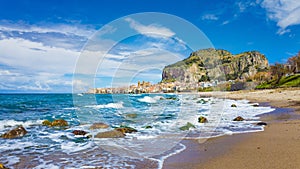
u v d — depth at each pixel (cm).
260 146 609
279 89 4284
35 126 1001
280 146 598
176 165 470
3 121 1126
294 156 504
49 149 620
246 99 3097
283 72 6412
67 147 636
